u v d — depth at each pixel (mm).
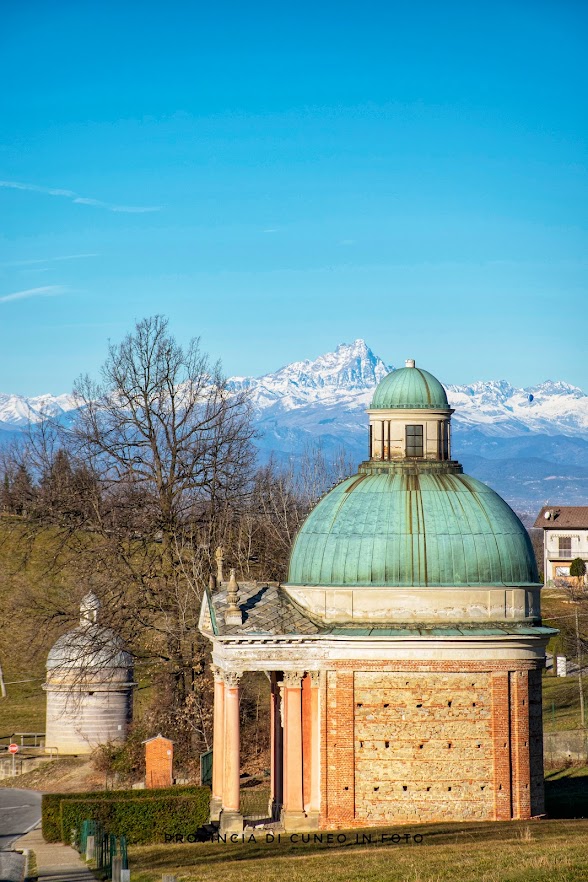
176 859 160875
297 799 171875
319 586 173250
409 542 171875
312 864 144625
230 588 175250
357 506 176500
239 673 174250
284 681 173375
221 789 189375
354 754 169750
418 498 175000
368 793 169375
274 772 187625
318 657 171750
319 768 171125
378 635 168625
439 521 173000
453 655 169500
